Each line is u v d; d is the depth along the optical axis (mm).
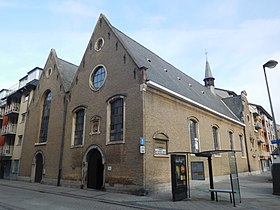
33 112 23531
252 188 14914
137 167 12648
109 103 15586
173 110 16031
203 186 16000
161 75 17688
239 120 29094
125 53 15508
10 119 28219
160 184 13227
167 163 14219
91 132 16141
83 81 18422
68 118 18703
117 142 14109
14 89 31875
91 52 18625
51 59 23594
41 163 20672
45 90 22719
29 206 9438
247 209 8672
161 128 14398
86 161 16000
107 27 17781
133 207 9273
